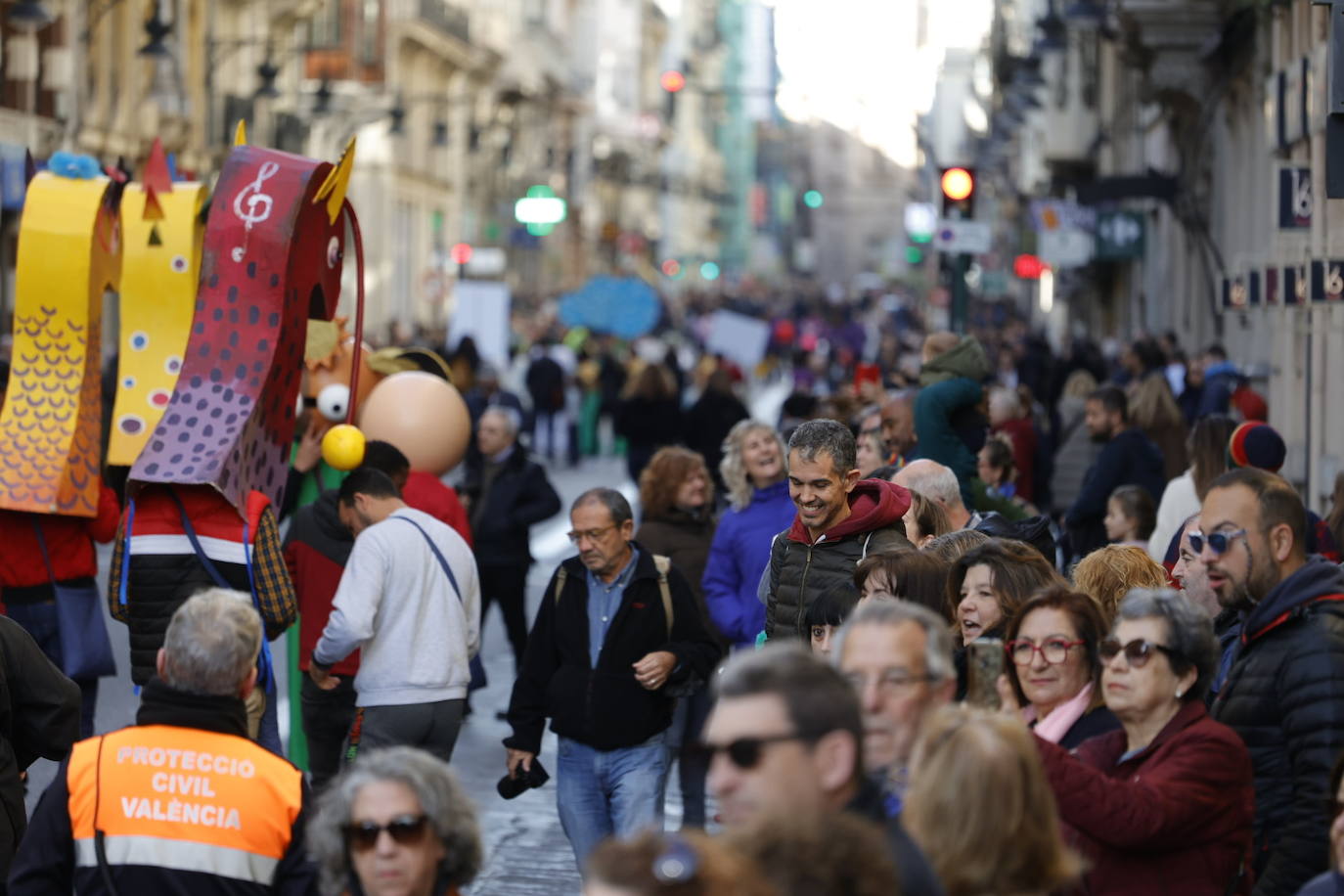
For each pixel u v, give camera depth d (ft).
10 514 76.18
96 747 43.50
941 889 30.89
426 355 101.14
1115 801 39.96
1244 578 47.70
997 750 33.40
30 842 43.45
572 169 612.70
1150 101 233.35
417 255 449.06
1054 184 363.15
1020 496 130.62
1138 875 40.63
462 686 70.28
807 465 60.29
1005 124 476.54
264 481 73.67
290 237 73.20
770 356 504.84
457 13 461.78
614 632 64.49
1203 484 81.82
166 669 43.65
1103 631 44.37
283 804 43.29
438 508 88.89
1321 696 45.42
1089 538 105.70
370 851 38.14
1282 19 169.37
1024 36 427.33
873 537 60.59
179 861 42.70
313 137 372.99
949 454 88.38
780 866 26.73
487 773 91.61
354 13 379.35
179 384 72.33
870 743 35.78
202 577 69.56
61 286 76.79
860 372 128.36
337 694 77.36
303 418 90.89
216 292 73.41
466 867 39.04
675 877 24.27
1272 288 114.01
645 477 86.12
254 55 335.47
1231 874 41.34
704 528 86.43
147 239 77.30
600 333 379.14
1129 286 332.19
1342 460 143.64
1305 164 131.64
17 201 202.49
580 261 647.15
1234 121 215.72
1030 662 44.16
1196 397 179.01
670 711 65.46
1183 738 41.55
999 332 356.18
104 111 265.13
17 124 228.22
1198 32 215.31
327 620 77.77
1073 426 138.41
